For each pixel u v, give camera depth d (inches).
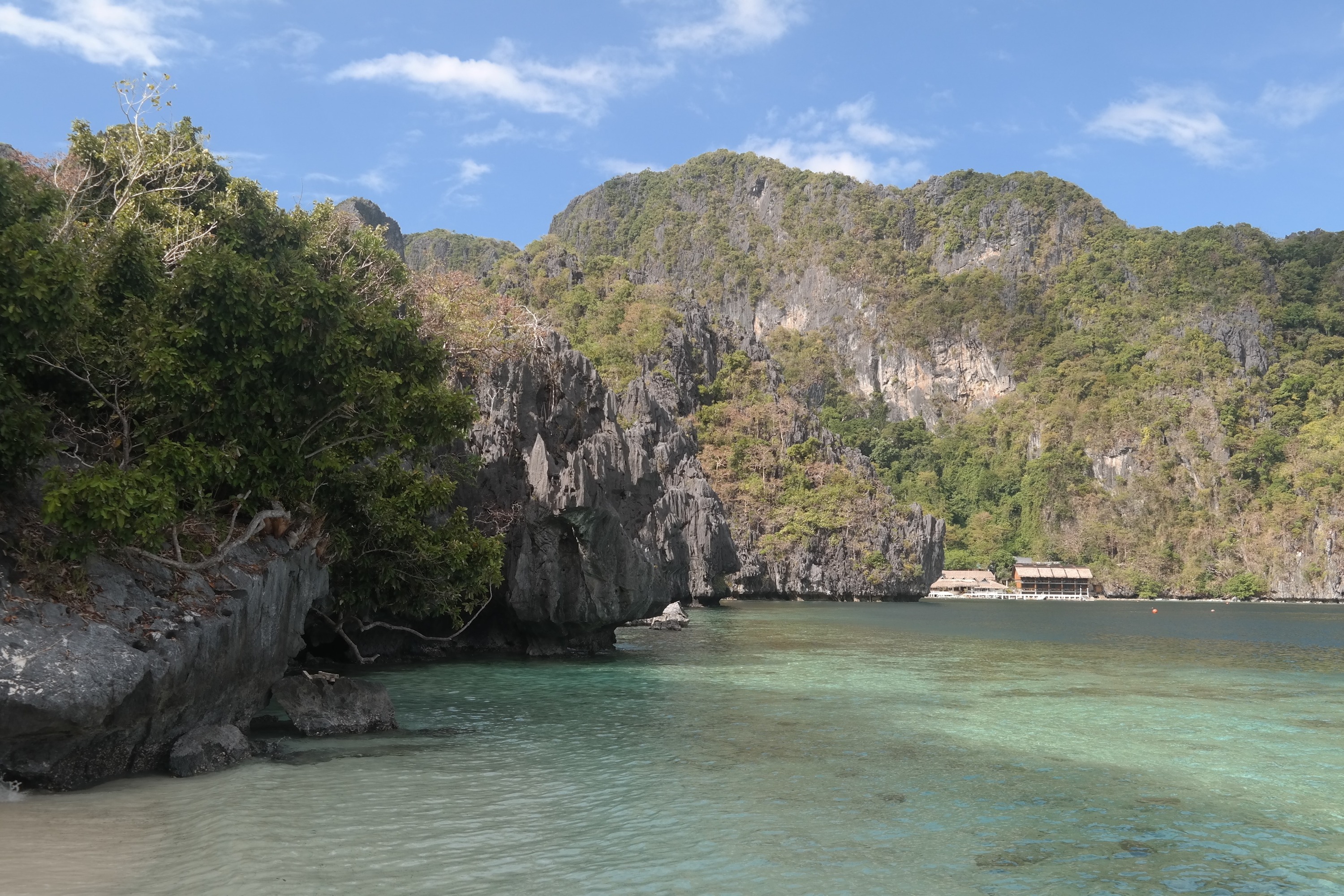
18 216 559.8
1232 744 802.8
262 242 943.7
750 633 2222.0
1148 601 7495.1
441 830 487.8
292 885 398.9
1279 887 438.6
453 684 1082.1
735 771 648.4
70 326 558.6
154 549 573.9
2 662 455.5
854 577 5565.9
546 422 1540.4
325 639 1181.7
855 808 557.3
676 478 3853.3
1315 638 2701.8
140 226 752.3
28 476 552.4
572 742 743.7
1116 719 940.6
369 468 893.8
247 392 663.8
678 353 6466.5
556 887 408.2
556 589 1332.4
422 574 982.4
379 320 803.4
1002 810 564.1
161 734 573.3
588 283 7662.4
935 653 1752.0
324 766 618.8
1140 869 458.0
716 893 408.5
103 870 406.3
